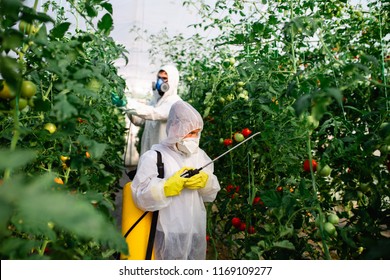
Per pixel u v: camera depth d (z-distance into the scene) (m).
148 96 6.71
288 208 1.68
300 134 1.94
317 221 1.62
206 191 2.09
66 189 0.98
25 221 0.79
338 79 1.74
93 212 0.50
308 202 1.70
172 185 1.76
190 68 5.03
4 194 0.47
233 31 3.24
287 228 1.70
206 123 3.75
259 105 2.42
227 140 2.88
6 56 0.80
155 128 3.62
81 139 1.05
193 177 1.85
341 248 1.79
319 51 2.19
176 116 1.94
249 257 1.69
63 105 0.89
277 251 1.84
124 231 1.84
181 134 1.91
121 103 3.03
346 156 1.81
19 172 1.27
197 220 2.01
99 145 1.05
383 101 1.70
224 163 3.26
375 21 2.54
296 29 1.69
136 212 1.86
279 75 2.35
